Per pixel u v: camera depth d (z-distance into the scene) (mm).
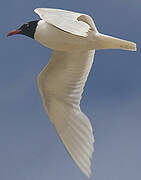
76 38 14023
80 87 15320
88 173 14789
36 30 14492
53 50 14836
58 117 15367
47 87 15242
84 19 13953
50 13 12609
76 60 14984
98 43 14047
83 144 15086
